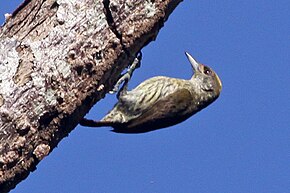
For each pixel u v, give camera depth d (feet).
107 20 28.81
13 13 28.66
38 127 27.22
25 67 27.20
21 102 26.76
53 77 27.35
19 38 27.84
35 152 27.40
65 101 27.68
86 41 28.22
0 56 27.40
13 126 26.61
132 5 29.53
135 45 29.94
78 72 27.99
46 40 27.73
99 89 28.96
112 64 29.04
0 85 26.76
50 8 28.40
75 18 28.32
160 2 30.42
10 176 27.14
